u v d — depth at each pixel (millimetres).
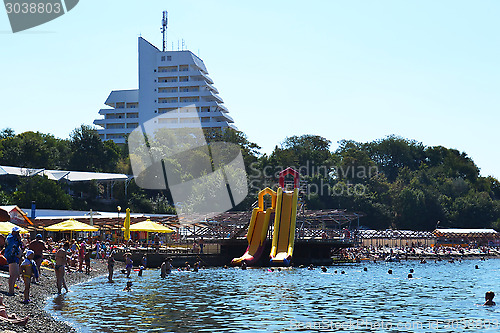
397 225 128500
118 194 99500
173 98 175125
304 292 34875
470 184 155000
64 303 26875
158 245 60344
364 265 67625
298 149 146125
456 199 134875
